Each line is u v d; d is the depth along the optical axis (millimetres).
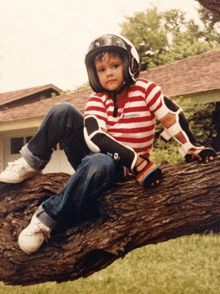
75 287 6441
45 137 2391
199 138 9445
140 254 8195
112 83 2174
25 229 2338
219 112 9477
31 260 2365
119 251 2207
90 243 2252
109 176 2186
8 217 2531
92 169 2156
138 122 2201
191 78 10945
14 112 14438
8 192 2590
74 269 2293
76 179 2203
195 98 9734
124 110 2211
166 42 20328
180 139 2252
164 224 2234
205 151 2258
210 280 6266
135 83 2236
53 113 2363
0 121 13625
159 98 2201
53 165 12984
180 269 6965
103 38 2148
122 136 2205
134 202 2230
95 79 2250
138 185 2250
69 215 2316
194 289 5918
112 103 2234
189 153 2275
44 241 2369
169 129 2227
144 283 6336
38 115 13086
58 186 2561
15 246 2416
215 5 3115
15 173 2453
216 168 2262
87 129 2209
